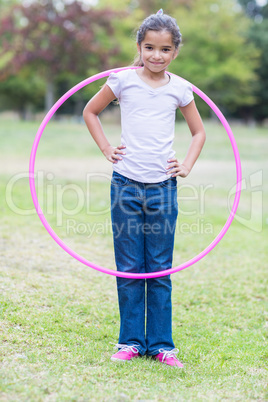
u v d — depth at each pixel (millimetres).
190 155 3248
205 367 3145
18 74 24500
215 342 3615
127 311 3189
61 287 4324
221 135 18188
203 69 26516
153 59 3025
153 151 3105
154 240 3184
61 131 17156
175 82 3184
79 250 5527
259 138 18047
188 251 5895
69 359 3037
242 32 31391
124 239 3156
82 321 3723
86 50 21750
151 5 26672
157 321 3211
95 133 3203
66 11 21531
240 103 32031
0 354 2967
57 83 28078
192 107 3264
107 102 3205
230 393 2703
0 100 34469
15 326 3434
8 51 22234
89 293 4320
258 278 5055
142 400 2523
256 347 3533
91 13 21594
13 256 4992
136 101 3107
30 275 4496
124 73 3145
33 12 21422
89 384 2666
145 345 3234
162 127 3127
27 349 3107
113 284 4637
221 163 12500
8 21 21672
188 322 3982
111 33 22422
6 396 2430
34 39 21812
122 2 24359
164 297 3203
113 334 3574
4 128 17141
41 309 3807
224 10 27000
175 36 3037
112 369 2926
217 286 4809
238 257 5742
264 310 4297
